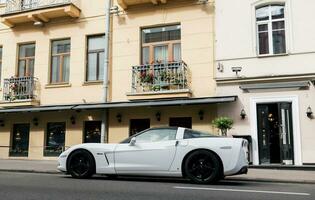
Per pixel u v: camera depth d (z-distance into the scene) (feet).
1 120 59.16
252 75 46.11
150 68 50.31
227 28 48.06
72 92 55.62
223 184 28.22
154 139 30.07
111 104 49.96
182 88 48.49
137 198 21.24
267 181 31.78
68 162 31.76
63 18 57.82
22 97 57.47
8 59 60.75
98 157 30.86
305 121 43.24
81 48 56.13
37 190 24.40
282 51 45.96
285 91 44.45
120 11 54.54
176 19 51.37
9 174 36.24
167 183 28.27
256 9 47.60
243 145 28.27
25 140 57.77
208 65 48.80
